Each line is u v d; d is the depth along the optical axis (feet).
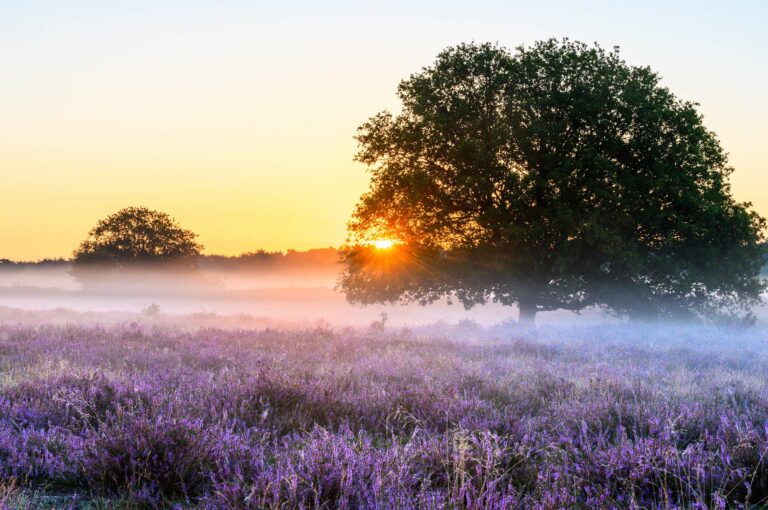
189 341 44.62
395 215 91.15
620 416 19.51
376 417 20.29
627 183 80.69
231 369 30.89
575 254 81.00
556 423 19.72
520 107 83.82
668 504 11.66
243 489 12.05
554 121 84.43
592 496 12.84
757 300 87.20
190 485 13.58
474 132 86.48
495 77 88.43
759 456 14.44
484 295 87.20
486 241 86.58
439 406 20.88
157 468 13.70
